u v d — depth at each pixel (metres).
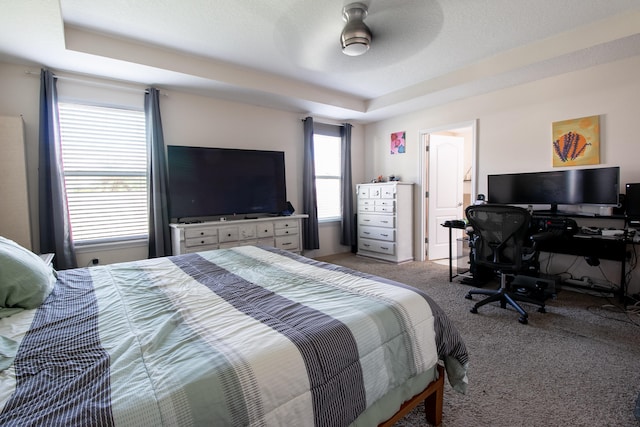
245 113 4.00
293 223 4.02
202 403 0.67
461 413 1.42
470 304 2.77
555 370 1.73
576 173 2.94
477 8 2.21
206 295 1.30
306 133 4.51
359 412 0.93
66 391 0.68
